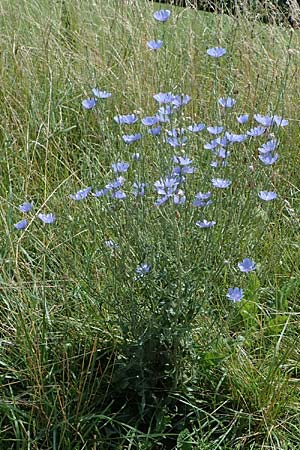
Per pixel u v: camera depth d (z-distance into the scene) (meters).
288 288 1.99
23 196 2.25
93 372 1.72
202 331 1.79
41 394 1.64
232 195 1.87
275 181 2.29
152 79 2.58
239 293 1.64
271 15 3.13
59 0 3.18
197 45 2.97
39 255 2.01
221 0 3.12
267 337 1.87
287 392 1.71
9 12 3.04
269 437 1.64
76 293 1.86
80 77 2.74
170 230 1.65
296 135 2.62
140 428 1.67
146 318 1.65
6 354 1.77
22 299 1.76
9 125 2.56
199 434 1.65
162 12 1.92
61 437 1.56
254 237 2.07
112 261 1.69
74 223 2.04
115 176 1.74
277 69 2.77
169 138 1.75
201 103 2.42
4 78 2.73
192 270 1.64
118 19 2.96
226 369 1.72
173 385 1.67
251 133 1.84
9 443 1.60
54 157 2.45
